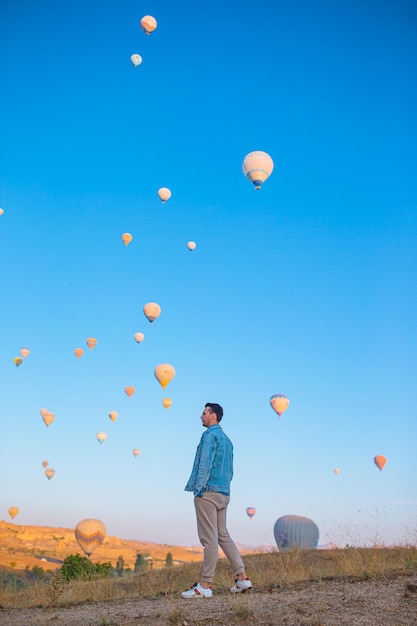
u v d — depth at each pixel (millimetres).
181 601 7613
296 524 37250
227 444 8094
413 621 6000
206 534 7902
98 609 7887
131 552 190125
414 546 12570
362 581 8578
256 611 6613
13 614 8180
